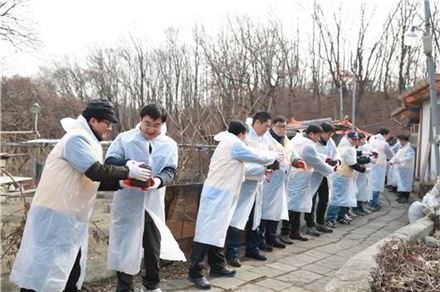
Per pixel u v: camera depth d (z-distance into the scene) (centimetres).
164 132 403
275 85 2298
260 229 586
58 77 3531
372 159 958
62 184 313
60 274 312
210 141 734
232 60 2159
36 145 606
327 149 750
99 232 430
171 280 456
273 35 2575
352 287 329
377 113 2959
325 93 3228
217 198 455
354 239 686
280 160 520
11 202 457
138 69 3023
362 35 3038
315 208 742
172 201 504
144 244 386
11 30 1877
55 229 311
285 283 460
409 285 364
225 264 513
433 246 498
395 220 880
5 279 373
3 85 2719
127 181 335
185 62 3234
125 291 382
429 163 1141
